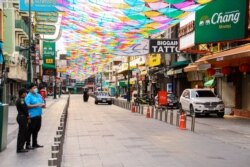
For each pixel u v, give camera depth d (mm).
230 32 20016
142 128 19984
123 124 22328
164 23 21719
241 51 22719
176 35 46281
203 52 31047
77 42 34156
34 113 12977
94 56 54062
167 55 51438
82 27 25219
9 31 47844
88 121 24562
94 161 10859
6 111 13344
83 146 13688
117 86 102688
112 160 10992
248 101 28688
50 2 22016
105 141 14961
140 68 69750
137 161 10812
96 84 139125
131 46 33594
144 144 14125
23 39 55344
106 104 54000
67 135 16969
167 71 50469
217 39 21016
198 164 10359
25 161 10938
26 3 22078
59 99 77688
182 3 17000
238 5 19328
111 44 33500
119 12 19125
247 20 19156
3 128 12867
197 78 42250
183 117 19766
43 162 10781
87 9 19484
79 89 167250
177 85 50000
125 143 14398
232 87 31734
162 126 21094
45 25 42719
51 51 59469
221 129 19812
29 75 29859
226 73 29156
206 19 21984
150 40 32875
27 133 12859
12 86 51375
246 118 27344
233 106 31594
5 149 13117
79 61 63719
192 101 28516
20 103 12391
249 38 20828
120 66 93062
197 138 15914
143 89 68562
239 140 15430
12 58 45906
